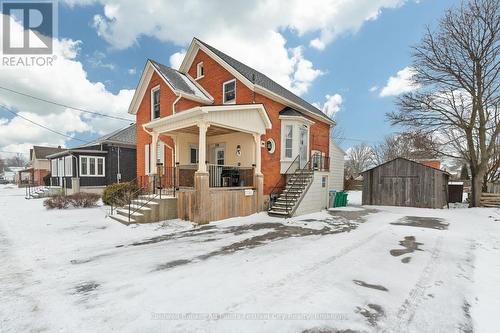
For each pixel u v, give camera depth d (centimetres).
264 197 1159
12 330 272
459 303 332
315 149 1619
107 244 638
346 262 486
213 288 372
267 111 1237
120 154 2033
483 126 1370
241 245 613
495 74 1307
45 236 715
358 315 299
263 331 266
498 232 777
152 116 1480
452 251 570
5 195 2262
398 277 417
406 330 271
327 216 1084
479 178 1371
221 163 1297
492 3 1262
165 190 1047
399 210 1304
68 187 1938
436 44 1412
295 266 464
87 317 296
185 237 701
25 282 403
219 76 1352
